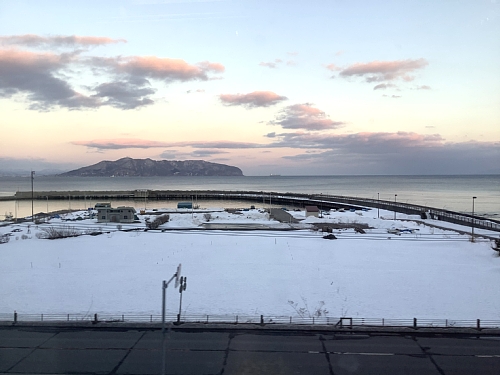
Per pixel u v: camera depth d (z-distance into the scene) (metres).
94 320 20.28
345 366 15.64
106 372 15.04
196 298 24.95
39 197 144.62
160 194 147.25
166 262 34.38
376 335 18.86
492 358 16.36
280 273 30.83
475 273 30.91
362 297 25.36
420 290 26.77
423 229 55.28
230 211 86.56
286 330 19.42
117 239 45.34
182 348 17.22
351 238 46.81
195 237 47.09
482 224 58.03
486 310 23.03
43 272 30.83
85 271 31.20
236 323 20.05
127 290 26.47
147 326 19.70
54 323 19.86
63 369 15.21
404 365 15.73
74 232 49.25
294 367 15.53
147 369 15.28
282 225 60.44
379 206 93.38
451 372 15.16
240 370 15.26
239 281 28.62
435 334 18.95
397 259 35.69
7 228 56.38
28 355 16.42
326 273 30.86
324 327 19.59
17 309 22.75
